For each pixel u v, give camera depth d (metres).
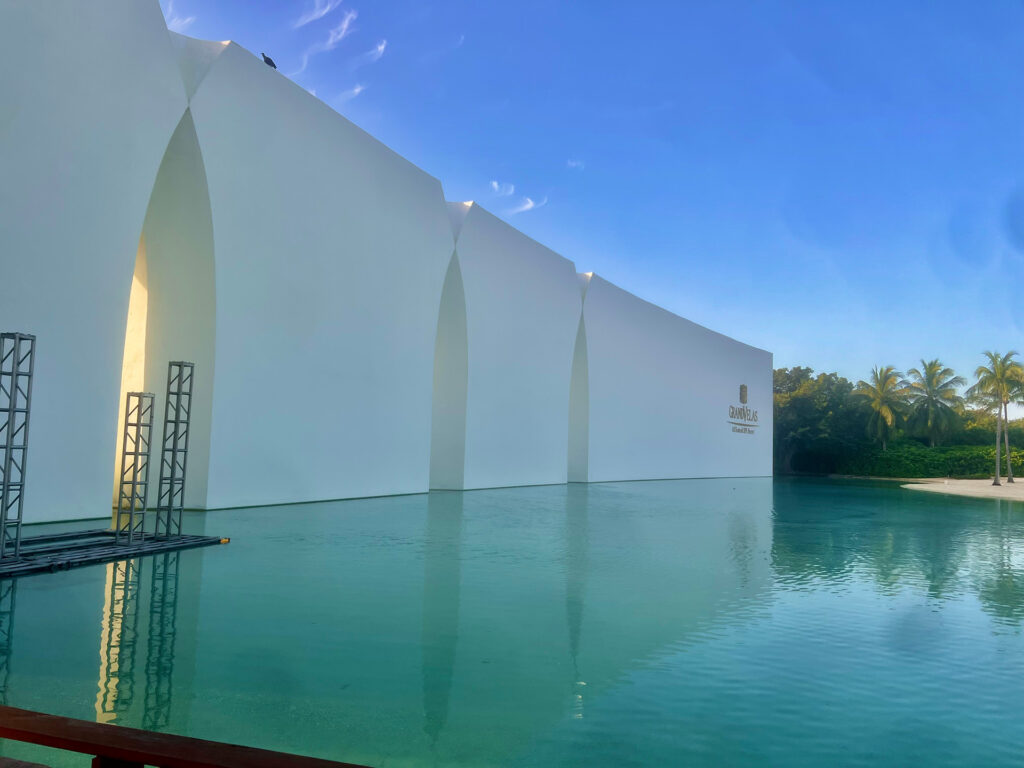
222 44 10.33
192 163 10.03
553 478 20.52
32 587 5.66
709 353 30.50
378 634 4.53
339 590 5.77
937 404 42.09
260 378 11.14
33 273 8.30
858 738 3.11
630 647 4.41
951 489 27.39
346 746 2.90
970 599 6.14
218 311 10.36
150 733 1.64
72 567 6.42
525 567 7.07
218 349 10.39
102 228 9.02
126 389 10.77
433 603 5.41
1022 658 4.33
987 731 3.20
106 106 8.82
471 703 3.41
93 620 4.70
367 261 13.41
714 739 3.07
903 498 21.20
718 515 13.59
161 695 3.38
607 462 23.44
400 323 14.42
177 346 10.48
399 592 5.75
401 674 3.79
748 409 34.06
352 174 12.98
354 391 13.20
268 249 11.18
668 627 4.93
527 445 19.27
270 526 9.33
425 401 15.27
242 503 10.95
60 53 8.27
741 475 33.34
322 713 3.23
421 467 15.20
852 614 5.48
